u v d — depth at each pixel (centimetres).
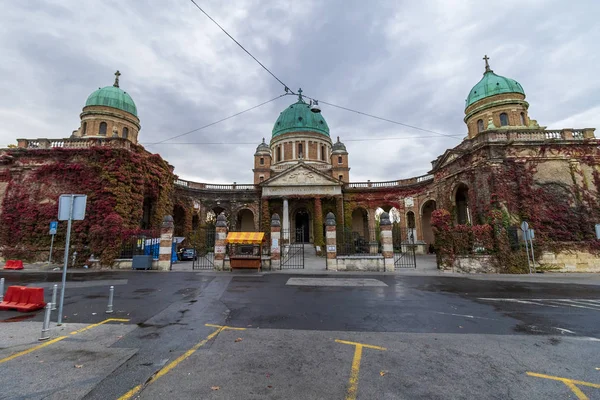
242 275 1738
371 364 513
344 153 4928
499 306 966
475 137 2431
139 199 2519
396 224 5178
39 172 2428
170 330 698
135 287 1305
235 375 468
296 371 484
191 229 4097
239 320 787
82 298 1066
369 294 1158
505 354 562
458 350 581
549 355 558
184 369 488
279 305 963
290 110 5422
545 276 1831
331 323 762
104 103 3384
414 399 400
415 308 930
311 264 2473
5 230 2361
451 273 1933
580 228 2162
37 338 636
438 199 3058
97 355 545
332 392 417
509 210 2178
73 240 2262
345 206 4391
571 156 2270
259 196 4472
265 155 4934
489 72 3369
